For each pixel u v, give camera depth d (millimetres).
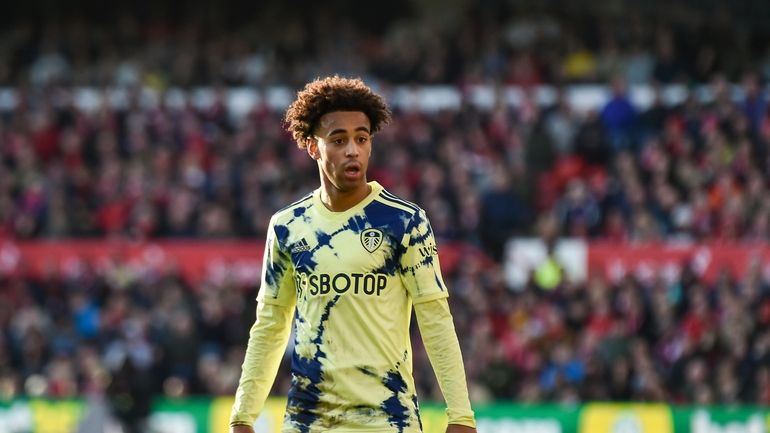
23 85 65375
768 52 67812
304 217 17016
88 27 74625
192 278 55906
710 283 51938
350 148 16656
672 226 54344
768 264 51531
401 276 16734
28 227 58469
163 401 43500
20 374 51406
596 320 48750
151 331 49938
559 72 63969
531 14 71062
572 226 54750
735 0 69125
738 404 44594
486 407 41969
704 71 64750
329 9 73812
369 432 16500
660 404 43094
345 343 16625
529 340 48094
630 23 67875
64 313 54438
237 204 57500
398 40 71062
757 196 54344
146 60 69938
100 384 44250
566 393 45344
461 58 65750
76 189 59938
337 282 16672
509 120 60094
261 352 17344
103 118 63250
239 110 66375
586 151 59125
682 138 58062
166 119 62781
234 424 17344
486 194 55781
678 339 47875
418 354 46875
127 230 58312
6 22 75000
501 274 51531
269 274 17281
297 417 16812
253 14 73938
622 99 60406
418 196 56438
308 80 65938
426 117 60500
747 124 58312
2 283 56469
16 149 62594
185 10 74375
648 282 51375
